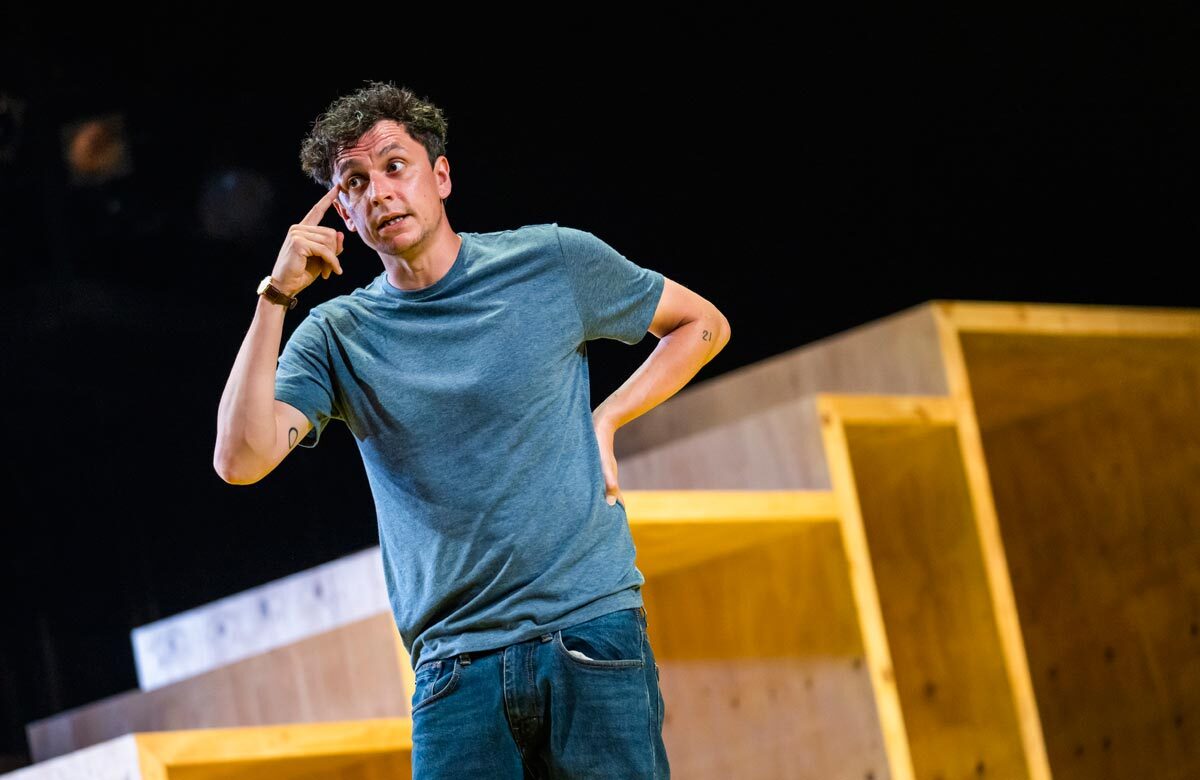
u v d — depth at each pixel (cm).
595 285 456
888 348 876
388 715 728
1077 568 1120
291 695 767
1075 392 1093
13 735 1125
